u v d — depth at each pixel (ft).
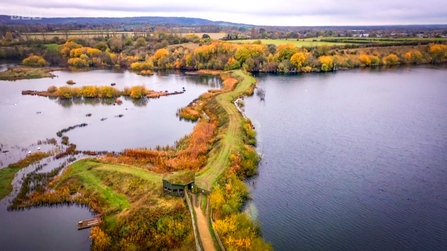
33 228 160.56
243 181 204.03
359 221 166.09
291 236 154.51
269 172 216.54
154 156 232.32
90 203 177.37
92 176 200.23
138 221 158.20
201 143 251.19
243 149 237.66
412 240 152.46
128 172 200.75
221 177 196.85
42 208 176.76
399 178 208.54
